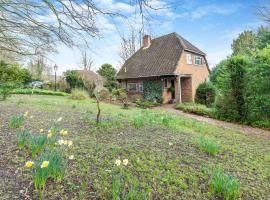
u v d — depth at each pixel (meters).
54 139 4.59
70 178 3.34
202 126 10.16
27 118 7.46
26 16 4.06
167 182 3.58
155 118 9.62
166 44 25.44
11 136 5.05
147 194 3.14
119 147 4.93
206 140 5.72
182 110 17.44
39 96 21.33
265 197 3.54
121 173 3.70
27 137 4.51
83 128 6.57
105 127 6.83
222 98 13.98
